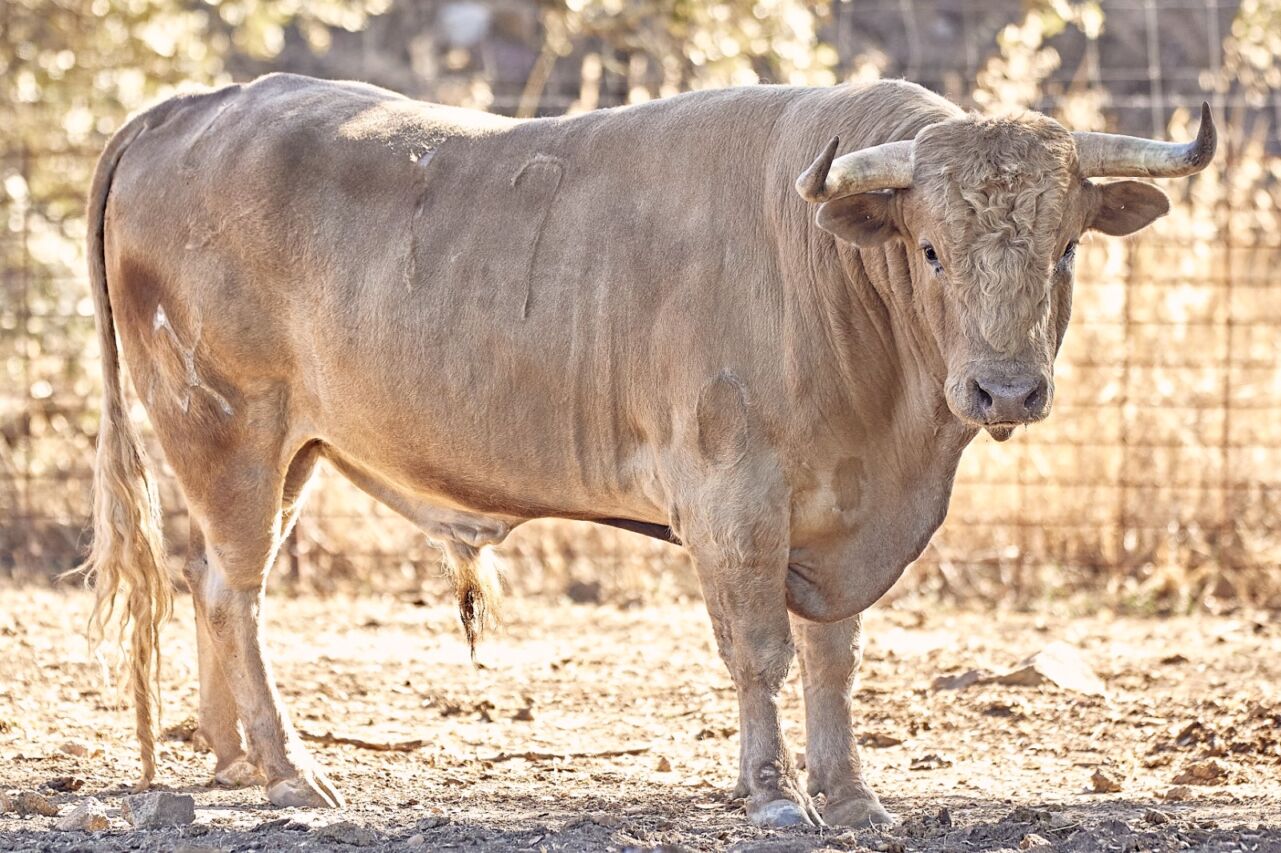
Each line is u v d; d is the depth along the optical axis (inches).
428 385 760.3
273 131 802.2
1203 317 1440.7
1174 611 1296.8
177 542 1446.9
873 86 713.0
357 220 779.4
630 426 733.9
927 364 689.0
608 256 731.4
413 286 762.2
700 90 761.6
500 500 781.3
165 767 860.6
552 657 1133.1
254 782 817.5
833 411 698.2
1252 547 1342.3
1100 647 1155.9
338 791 792.3
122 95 1647.4
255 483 808.3
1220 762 860.0
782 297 697.6
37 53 1676.9
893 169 651.5
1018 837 670.5
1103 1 2618.1
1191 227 1460.4
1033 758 894.4
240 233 793.6
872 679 1066.1
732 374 696.4
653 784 819.4
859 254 687.7
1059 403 1408.7
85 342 1578.5
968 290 633.6
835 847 641.0
